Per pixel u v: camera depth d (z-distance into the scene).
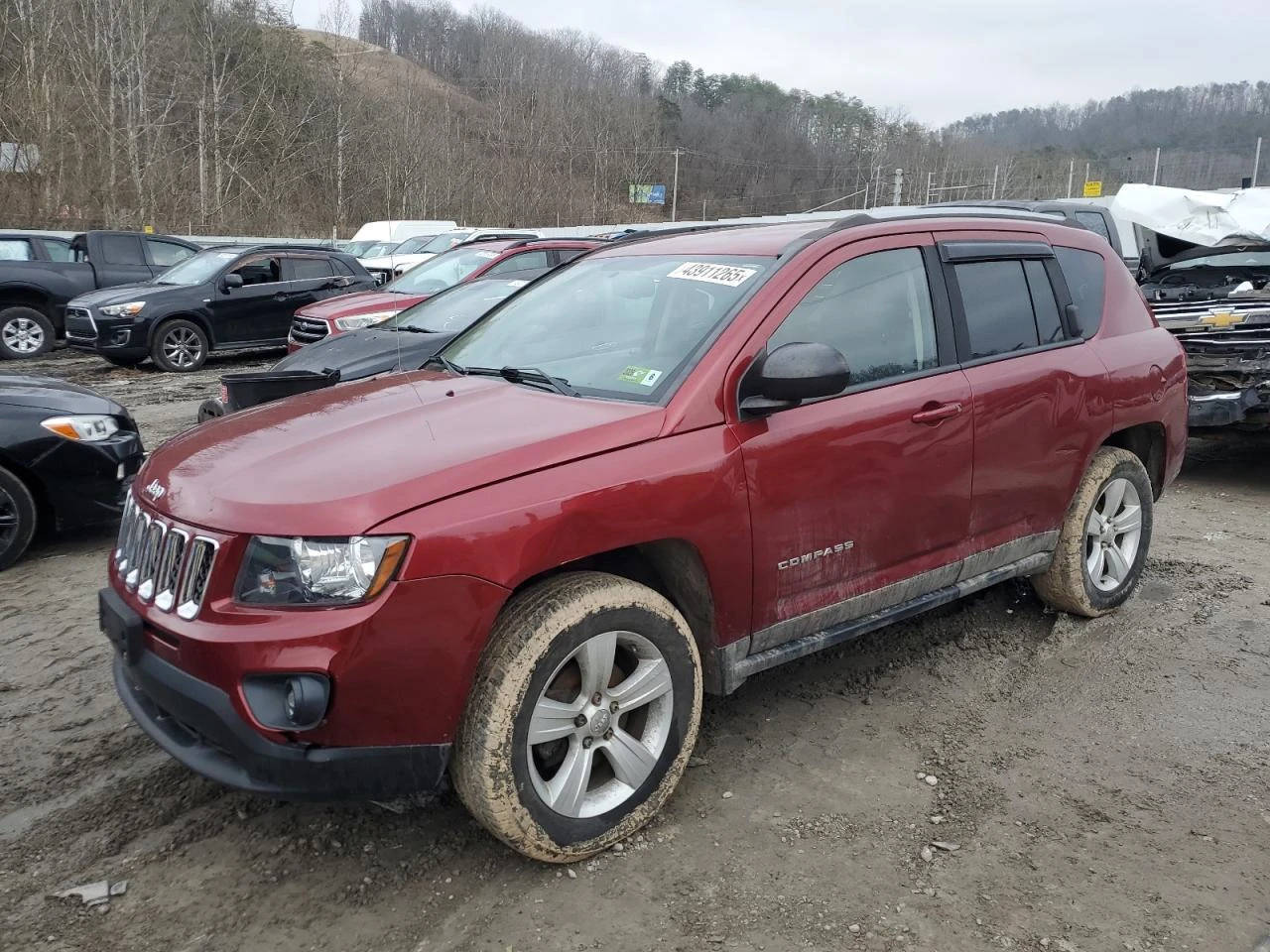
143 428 9.40
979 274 3.99
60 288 15.09
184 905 2.72
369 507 2.49
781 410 3.12
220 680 2.47
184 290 13.43
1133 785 3.28
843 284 3.49
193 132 42.34
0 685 4.10
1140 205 9.52
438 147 56.56
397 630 2.46
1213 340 7.13
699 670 3.08
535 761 2.85
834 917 2.64
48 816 3.15
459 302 7.86
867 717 3.77
